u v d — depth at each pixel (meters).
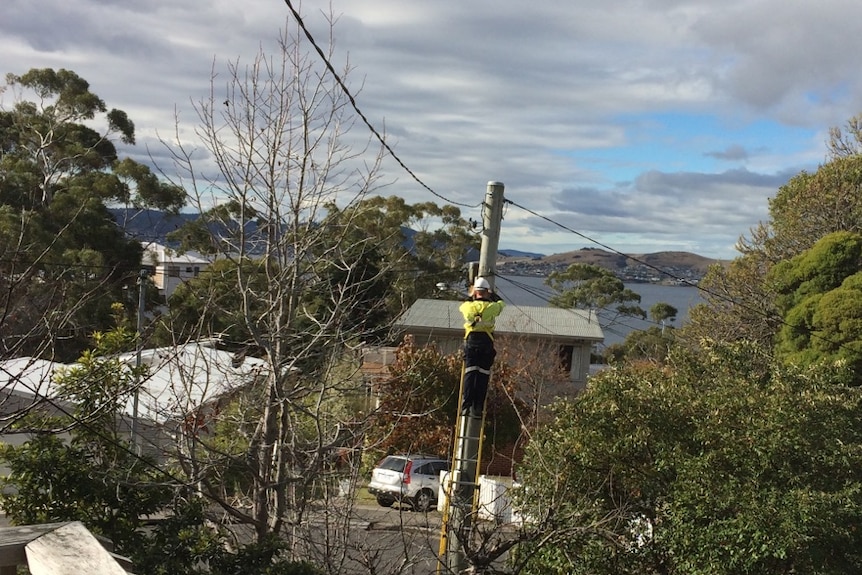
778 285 21.19
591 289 48.16
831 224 25.53
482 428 9.95
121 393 7.66
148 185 25.83
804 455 8.81
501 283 37.12
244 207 7.57
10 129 20.19
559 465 9.21
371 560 7.43
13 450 7.99
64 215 23.39
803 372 10.31
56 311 7.48
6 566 3.23
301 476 7.34
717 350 10.96
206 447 7.32
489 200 10.32
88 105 28.89
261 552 6.06
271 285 7.71
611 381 10.27
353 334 8.17
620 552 9.22
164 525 6.72
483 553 7.52
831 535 7.91
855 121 29.22
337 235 9.30
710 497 8.47
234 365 9.18
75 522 3.43
